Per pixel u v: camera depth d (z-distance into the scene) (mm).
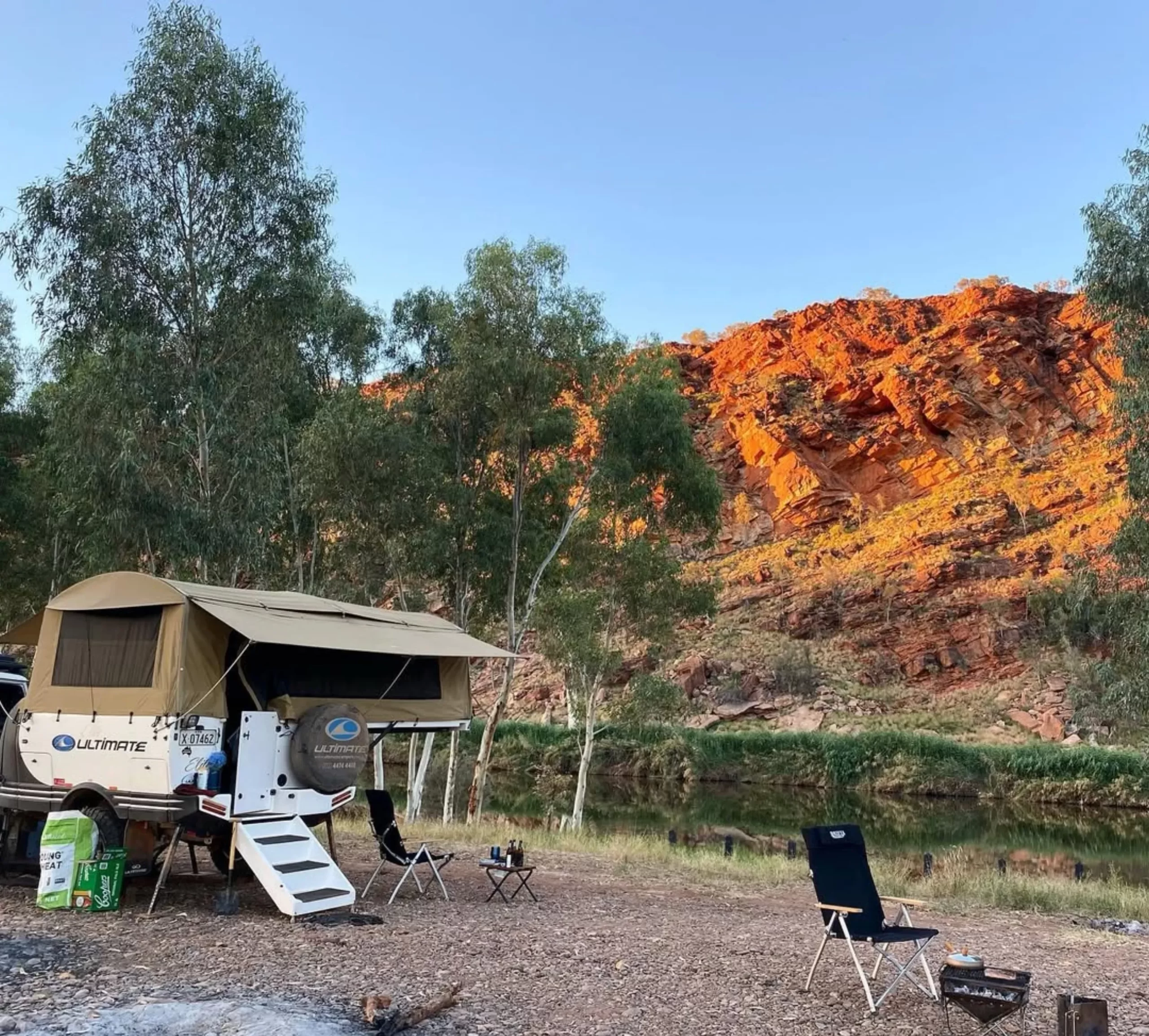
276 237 16859
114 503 15930
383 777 23797
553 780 40375
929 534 62938
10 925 7004
